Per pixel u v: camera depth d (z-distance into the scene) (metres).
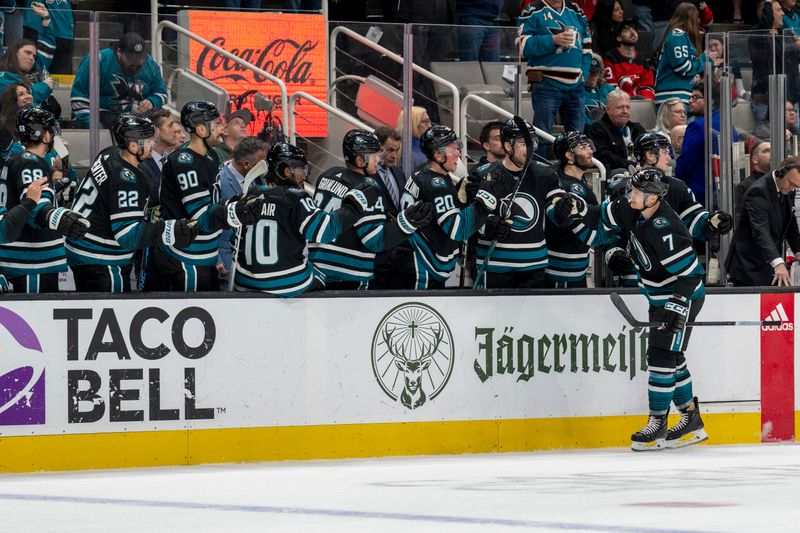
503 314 19.14
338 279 18.91
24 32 19.45
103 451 17.19
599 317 19.69
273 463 17.75
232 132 21.27
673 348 18.92
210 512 11.65
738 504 11.65
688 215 20.02
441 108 21.86
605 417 19.77
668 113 25.55
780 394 20.67
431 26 21.72
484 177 19.44
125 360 17.28
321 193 18.89
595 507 11.45
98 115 19.81
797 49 22.00
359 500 12.40
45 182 16.64
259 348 17.89
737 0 34.16
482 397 19.05
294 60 22.22
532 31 24.20
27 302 16.84
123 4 28.16
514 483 14.06
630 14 31.62
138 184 17.45
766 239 20.73
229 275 20.53
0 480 15.91
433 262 19.30
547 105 24.11
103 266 17.67
